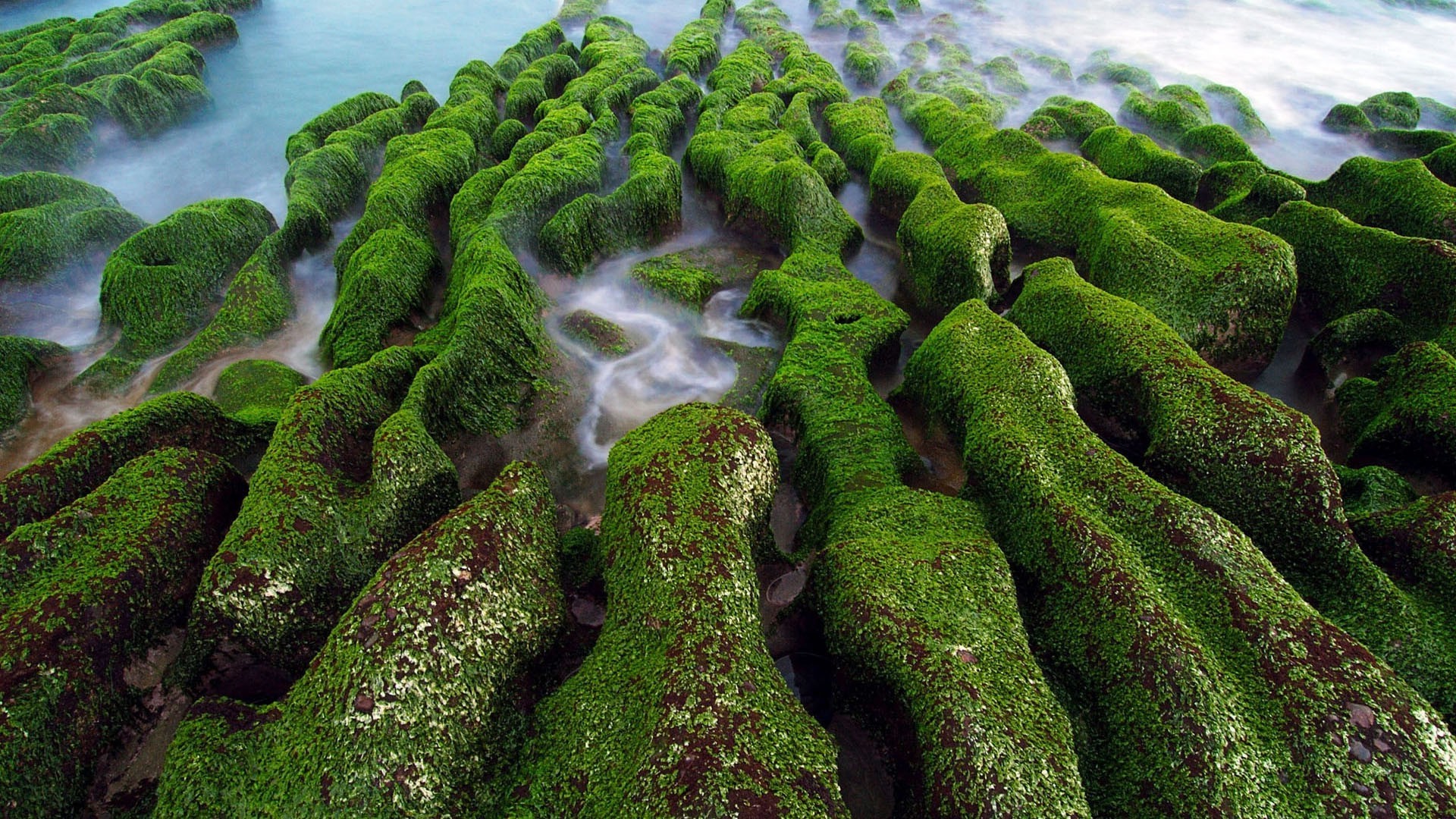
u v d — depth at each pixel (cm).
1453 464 1070
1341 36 3478
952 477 1183
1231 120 2594
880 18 3738
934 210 1673
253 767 730
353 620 770
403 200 1789
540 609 861
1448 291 1355
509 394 1332
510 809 722
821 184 1856
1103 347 1219
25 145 2119
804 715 743
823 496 1115
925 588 839
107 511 911
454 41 3581
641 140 2147
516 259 1636
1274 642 760
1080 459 982
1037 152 2017
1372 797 663
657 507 894
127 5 3619
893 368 1482
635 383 1464
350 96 2977
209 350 1474
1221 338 1372
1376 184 1750
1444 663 828
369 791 689
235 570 842
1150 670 754
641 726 718
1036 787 664
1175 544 867
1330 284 1530
